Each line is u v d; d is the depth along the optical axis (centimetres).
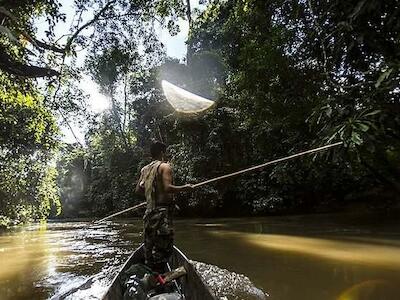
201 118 1934
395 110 566
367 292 509
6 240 1262
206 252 870
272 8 1095
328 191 1823
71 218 3112
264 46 1095
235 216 1966
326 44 754
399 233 1095
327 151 602
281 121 1210
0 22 845
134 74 1591
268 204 1778
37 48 958
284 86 1124
